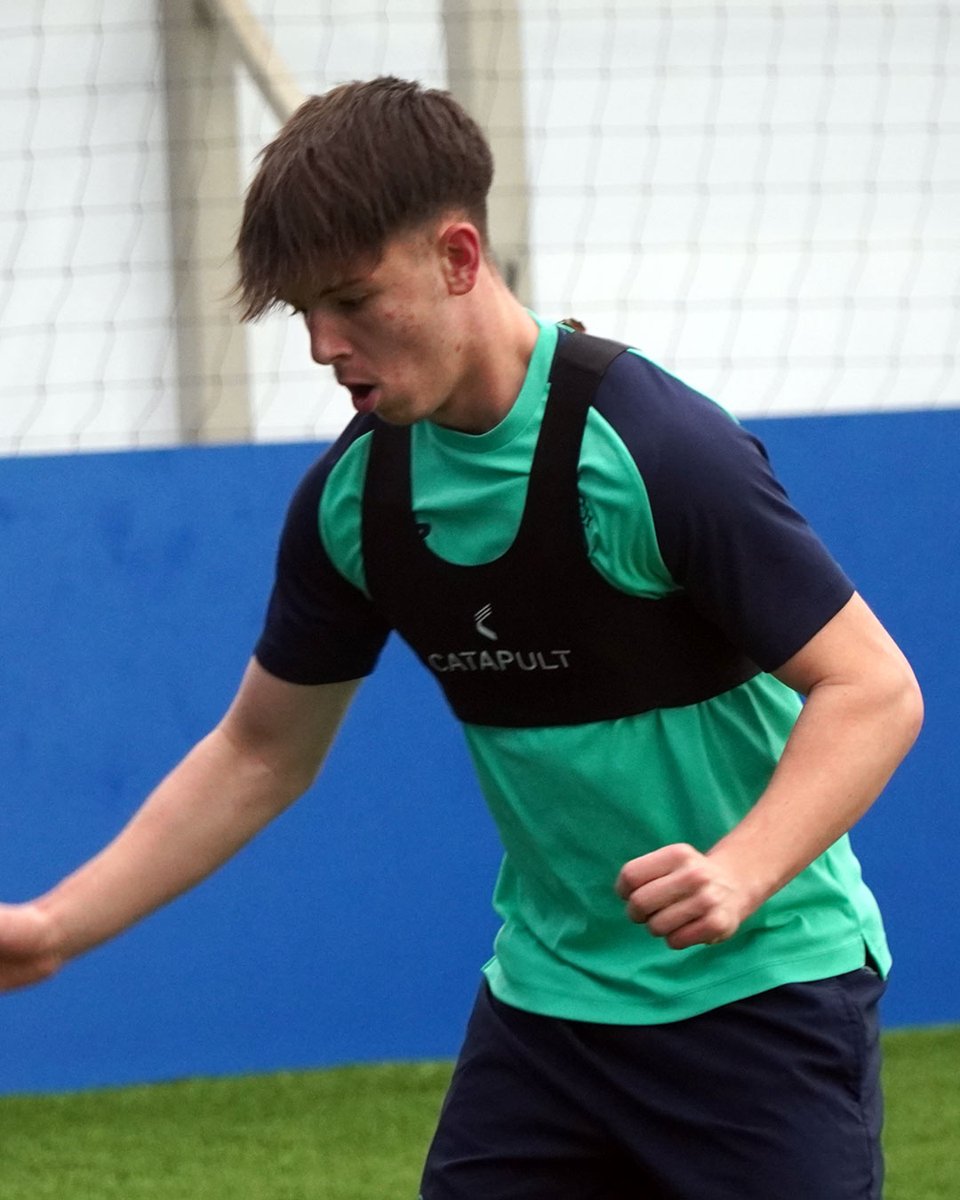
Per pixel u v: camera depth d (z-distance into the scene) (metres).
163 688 14.59
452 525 5.77
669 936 4.91
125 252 15.46
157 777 14.56
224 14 15.47
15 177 15.35
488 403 5.63
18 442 15.38
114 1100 14.16
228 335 15.50
